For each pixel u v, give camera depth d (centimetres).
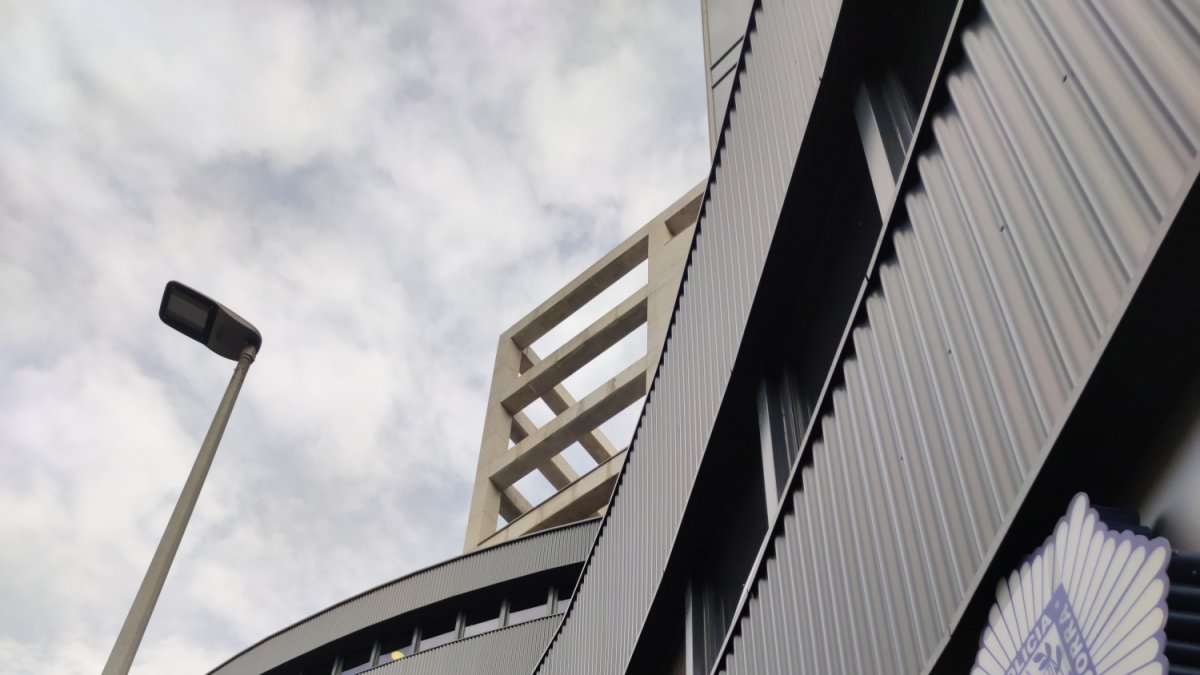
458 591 2730
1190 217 284
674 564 965
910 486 466
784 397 818
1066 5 382
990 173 425
